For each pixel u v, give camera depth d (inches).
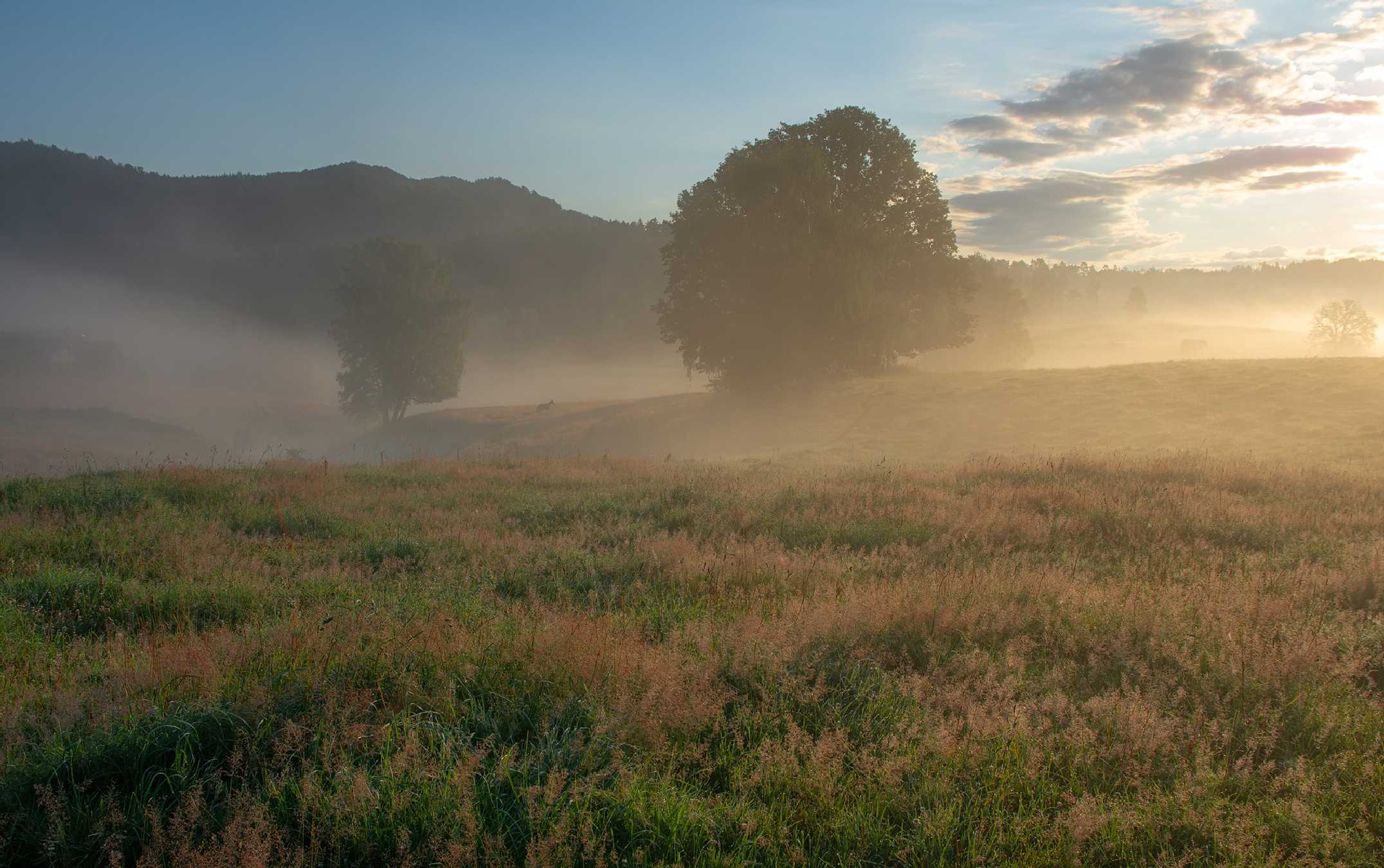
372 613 229.3
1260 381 1480.1
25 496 495.5
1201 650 194.1
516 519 473.1
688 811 121.0
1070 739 146.3
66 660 210.1
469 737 140.6
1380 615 235.3
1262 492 515.8
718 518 439.8
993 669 176.9
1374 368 1485.0
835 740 141.3
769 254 1784.0
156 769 135.1
